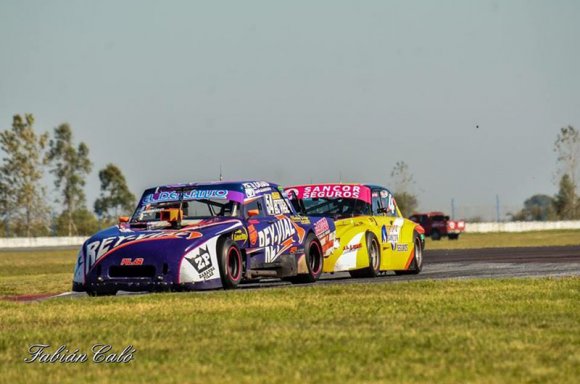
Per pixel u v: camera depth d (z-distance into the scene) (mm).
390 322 20812
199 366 15914
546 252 66625
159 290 30578
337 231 39344
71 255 112688
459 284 30266
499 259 57312
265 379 14719
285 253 35250
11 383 14961
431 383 14281
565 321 20656
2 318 23250
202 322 21391
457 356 16375
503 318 21297
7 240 175750
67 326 21312
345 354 16688
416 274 43656
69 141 199625
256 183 35500
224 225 32344
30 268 76812
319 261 37688
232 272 32188
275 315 22500
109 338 19141
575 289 28016
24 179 188875
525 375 14750
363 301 25234
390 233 42906
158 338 19000
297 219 36906
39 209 190375
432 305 24141
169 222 32469
